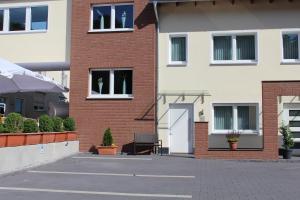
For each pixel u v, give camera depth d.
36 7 22.30
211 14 20.38
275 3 19.98
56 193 10.56
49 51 21.92
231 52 20.27
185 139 20.08
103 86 20.80
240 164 15.97
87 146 20.47
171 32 20.53
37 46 22.06
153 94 20.14
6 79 18.80
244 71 19.95
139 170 14.48
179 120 20.17
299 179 12.74
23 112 24.19
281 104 19.66
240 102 19.83
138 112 20.17
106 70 20.83
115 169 14.69
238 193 10.62
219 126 20.08
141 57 20.38
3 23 22.48
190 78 20.25
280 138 19.22
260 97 19.72
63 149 18.19
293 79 19.64
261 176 13.30
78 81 20.86
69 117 20.02
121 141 20.20
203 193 10.62
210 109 20.00
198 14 20.47
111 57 20.64
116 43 20.67
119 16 20.97
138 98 20.23
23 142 14.81
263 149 17.31
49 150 16.75
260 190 11.01
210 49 20.25
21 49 22.19
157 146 19.84
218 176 13.29
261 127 19.50
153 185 11.73
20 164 14.61
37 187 11.38
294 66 19.70
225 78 20.05
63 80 24.36
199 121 18.78
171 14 20.62
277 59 19.81
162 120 20.23
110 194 10.45
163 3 20.33
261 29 20.00
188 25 20.48
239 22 20.17
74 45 21.03
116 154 19.45
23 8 22.36
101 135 20.41
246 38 20.30
